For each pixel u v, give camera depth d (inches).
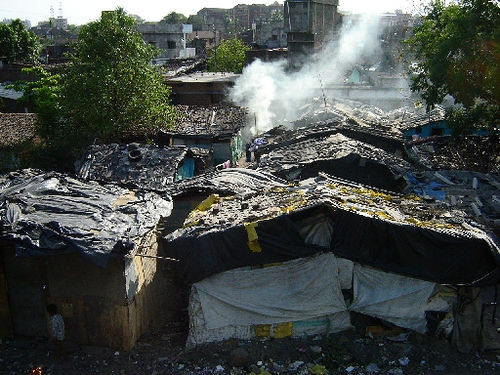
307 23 1733.5
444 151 873.5
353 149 714.2
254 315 406.6
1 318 420.2
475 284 383.6
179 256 394.9
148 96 950.4
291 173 684.1
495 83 680.4
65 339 416.8
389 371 369.4
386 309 401.1
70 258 397.1
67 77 924.6
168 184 676.7
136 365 386.9
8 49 1961.1
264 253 390.6
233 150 1082.7
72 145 946.1
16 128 1073.5
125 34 930.7
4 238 365.1
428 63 760.3
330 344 400.5
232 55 2018.9
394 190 700.7
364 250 387.5
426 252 382.0
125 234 397.1
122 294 397.1
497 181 666.2
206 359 389.4
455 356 388.8
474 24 689.6
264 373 367.6
